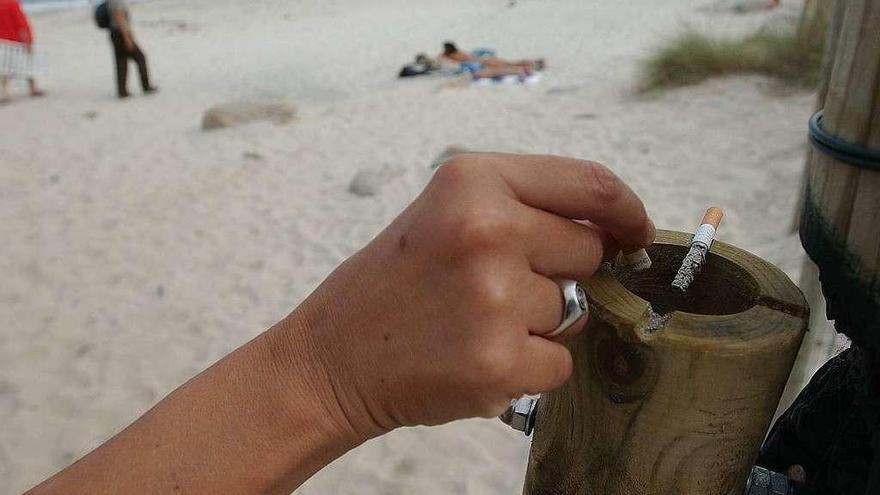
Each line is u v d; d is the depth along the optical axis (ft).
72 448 10.14
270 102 25.82
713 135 19.13
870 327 2.01
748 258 2.49
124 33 29.86
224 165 20.88
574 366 2.27
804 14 22.70
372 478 9.05
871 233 1.95
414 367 1.82
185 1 65.41
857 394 2.35
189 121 26.11
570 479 2.41
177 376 11.45
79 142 24.35
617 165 18.01
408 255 1.84
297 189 18.70
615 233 2.12
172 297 13.83
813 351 3.75
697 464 2.17
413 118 24.12
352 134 22.88
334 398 1.95
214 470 2.01
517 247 1.77
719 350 1.99
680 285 2.33
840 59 2.00
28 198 19.48
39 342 12.73
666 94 22.85
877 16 1.85
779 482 2.61
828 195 2.05
